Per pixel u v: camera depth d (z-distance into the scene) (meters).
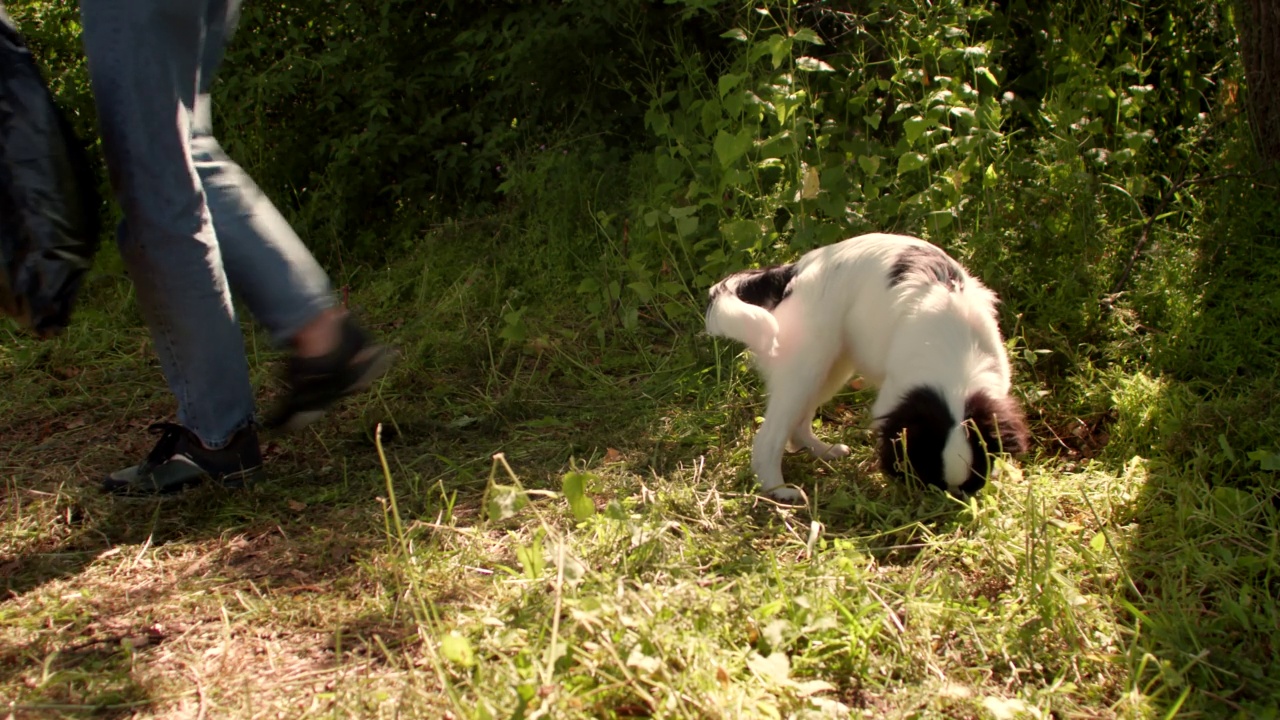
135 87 3.03
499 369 4.83
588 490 3.46
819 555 2.97
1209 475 3.50
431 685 2.36
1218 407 3.66
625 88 5.83
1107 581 2.91
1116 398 3.89
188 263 3.26
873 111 5.58
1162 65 5.98
